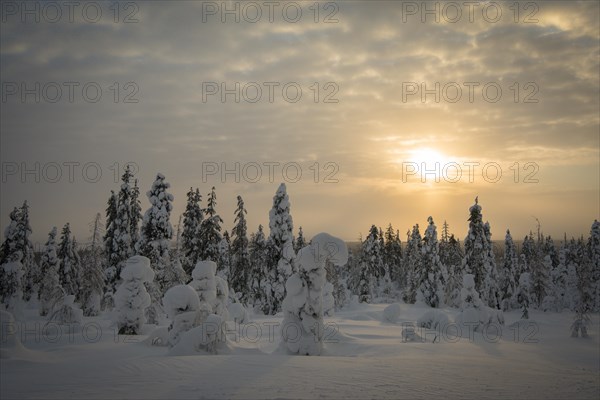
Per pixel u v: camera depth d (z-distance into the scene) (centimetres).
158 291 3189
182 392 916
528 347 2603
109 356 1611
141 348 1856
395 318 3881
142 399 858
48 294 3909
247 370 1195
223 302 2500
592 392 977
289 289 1803
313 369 1229
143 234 3725
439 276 5644
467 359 1636
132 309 2488
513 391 975
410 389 967
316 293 1803
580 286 5022
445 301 5659
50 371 1162
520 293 5912
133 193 4309
